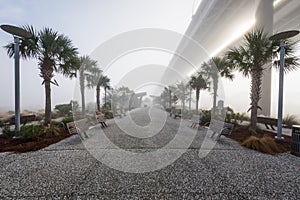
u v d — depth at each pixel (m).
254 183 2.88
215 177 3.09
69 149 4.78
